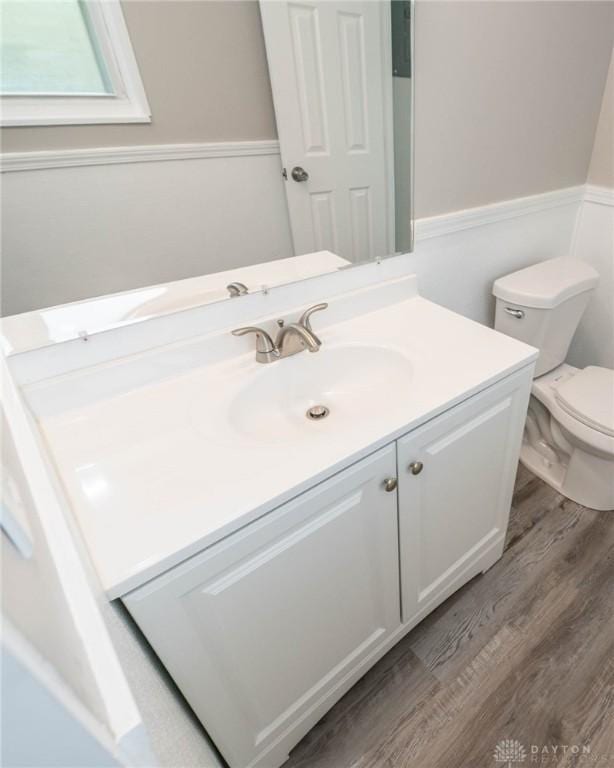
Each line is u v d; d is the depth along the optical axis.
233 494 0.65
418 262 1.37
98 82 0.77
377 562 0.93
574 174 1.69
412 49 1.06
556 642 1.18
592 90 1.54
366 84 1.06
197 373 0.98
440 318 1.15
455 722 1.05
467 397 0.87
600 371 1.54
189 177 0.91
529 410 1.70
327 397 1.06
